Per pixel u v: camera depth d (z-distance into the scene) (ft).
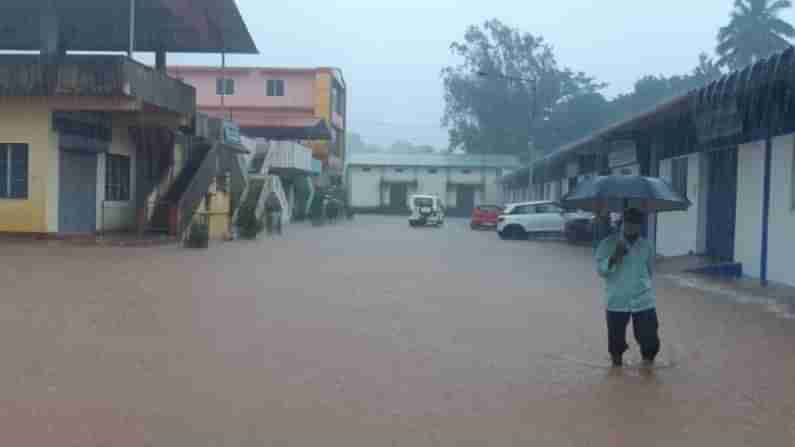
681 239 69.41
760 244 52.95
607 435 18.84
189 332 30.17
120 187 85.46
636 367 26.14
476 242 95.81
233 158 104.58
